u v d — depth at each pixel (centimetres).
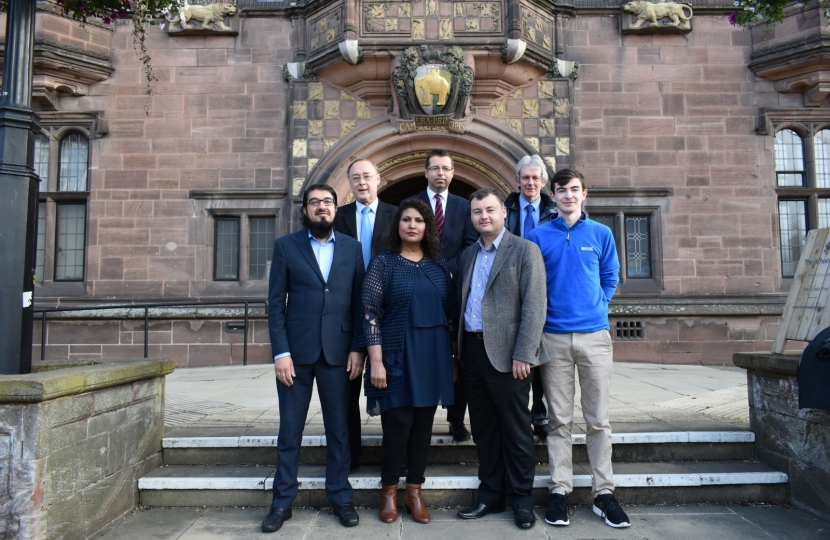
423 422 358
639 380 752
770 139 1007
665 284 987
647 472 403
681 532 344
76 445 327
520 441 352
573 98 1000
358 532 345
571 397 366
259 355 973
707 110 1007
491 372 352
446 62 914
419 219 365
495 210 363
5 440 296
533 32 958
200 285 980
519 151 961
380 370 350
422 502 365
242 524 361
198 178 994
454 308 381
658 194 995
